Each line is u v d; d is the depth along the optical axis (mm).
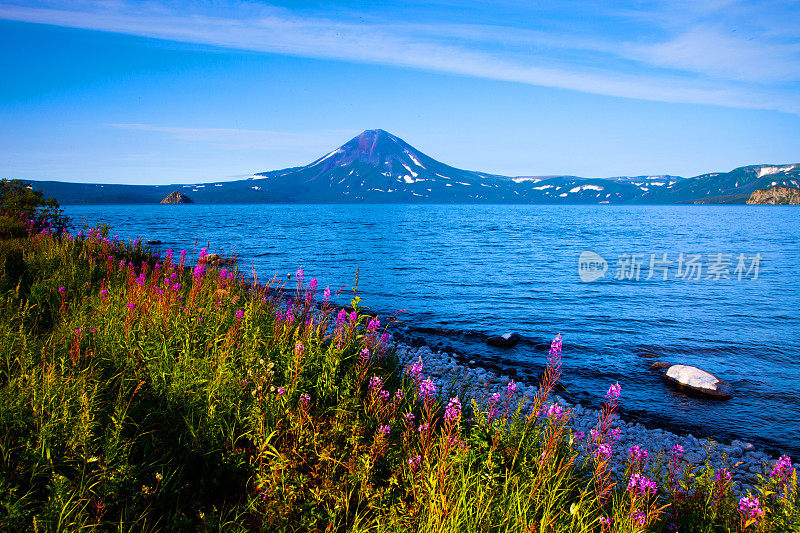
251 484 4730
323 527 4328
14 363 5855
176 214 183375
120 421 4590
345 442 5180
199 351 6488
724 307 24312
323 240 62906
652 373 14602
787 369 15234
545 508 4613
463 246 57969
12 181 19641
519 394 11719
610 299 26156
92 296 8914
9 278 10070
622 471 7395
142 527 3986
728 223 140500
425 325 19719
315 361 6422
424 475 4719
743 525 4840
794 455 9719
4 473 3934
